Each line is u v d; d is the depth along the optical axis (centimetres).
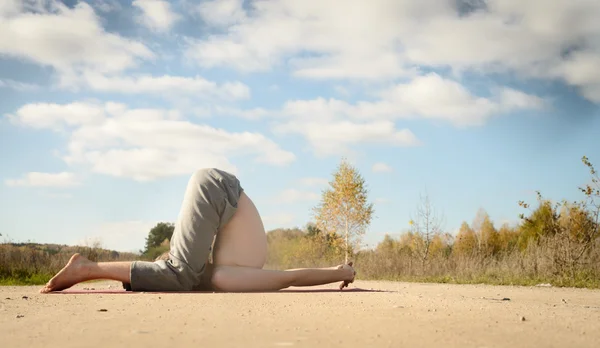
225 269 598
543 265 1166
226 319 341
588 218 1200
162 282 581
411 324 315
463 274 1311
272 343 253
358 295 532
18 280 1297
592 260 1139
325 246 2556
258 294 539
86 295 548
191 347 243
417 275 1433
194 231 590
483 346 249
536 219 1548
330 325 312
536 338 273
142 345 249
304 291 602
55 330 302
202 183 607
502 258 1390
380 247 1920
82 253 1617
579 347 252
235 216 619
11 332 296
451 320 334
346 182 2383
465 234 1961
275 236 3161
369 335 276
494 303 477
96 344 253
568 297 691
